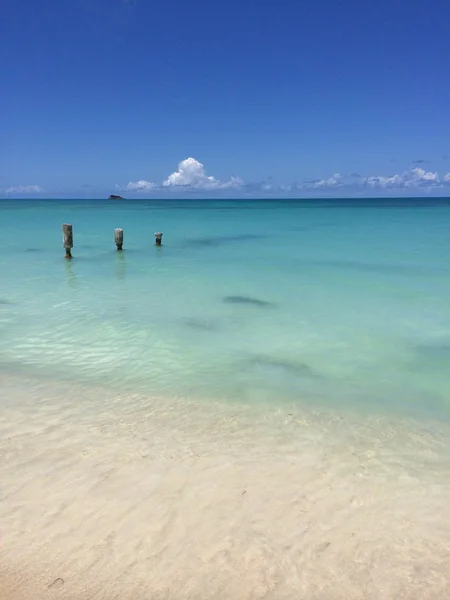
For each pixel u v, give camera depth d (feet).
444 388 23.56
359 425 19.61
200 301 41.68
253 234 108.68
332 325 34.35
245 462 16.70
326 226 131.13
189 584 11.54
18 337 30.86
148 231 116.88
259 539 13.06
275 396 22.34
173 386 23.39
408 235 102.58
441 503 14.73
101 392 22.56
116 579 11.60
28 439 17.99
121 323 34.35
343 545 12.93
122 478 15.60
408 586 11.67
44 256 70.79
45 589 11.23
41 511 13.92
